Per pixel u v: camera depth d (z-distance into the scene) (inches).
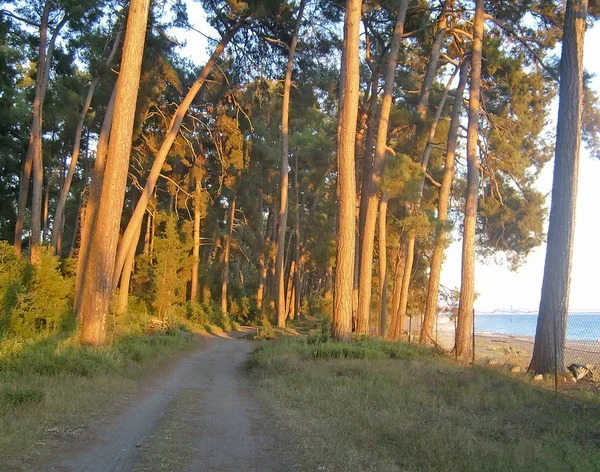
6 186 1510.8
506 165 1003.9
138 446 262.7
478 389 421.1
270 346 779.4
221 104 1214.9
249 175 1508.4
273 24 1117.7
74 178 1637.6
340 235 721.6
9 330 558.9
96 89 1133.7
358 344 692.1
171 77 1007.6
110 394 389.4
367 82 1212.5
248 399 429.4
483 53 914.1
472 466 239.5
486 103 1045.8
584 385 450.0
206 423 327.3
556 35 856.9
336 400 388.5
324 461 248.5
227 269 1772.9
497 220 1184.2
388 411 344.8
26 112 1299.2
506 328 2273.6
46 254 690.8
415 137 1141.7
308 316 2060.8
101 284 579.5
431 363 584.4
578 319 667.4
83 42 1000.2
